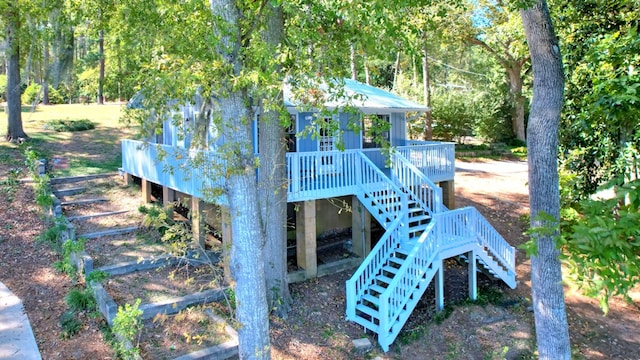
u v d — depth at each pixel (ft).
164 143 46.65
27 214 40.60
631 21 32.91
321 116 23.85
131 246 36.76
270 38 28.63
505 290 40.65
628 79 25.88
